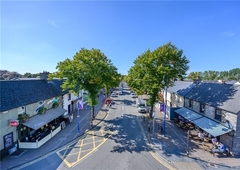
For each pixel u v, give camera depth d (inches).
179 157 583.8
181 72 901.2
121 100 1936.5
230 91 711.7
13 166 522.6
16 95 689.0
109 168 513.0
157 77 864.3
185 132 845.8
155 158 579.2
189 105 992.9
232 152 593.9
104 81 999.6
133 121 1050.7
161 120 1074.1
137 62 1035.9
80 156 591.8
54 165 530.6
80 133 824.3
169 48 895.7
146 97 2169.0
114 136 790.5
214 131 633.0
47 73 1072.8
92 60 938.7
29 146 650.2
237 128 582.6
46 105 903.1
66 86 917.2
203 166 525.3
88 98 1039.0
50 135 753.0
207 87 917.2
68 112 1235.9
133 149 650.2
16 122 600.4
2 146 570.3
